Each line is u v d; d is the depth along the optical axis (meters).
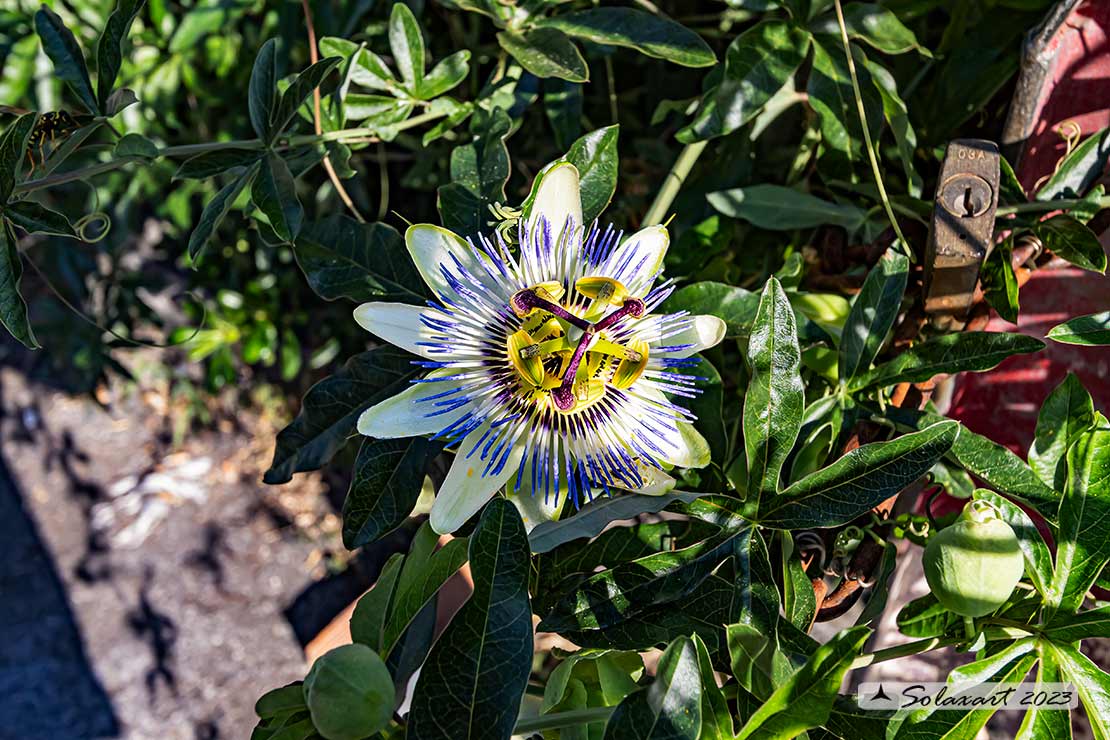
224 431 0.68
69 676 0.63
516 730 0.19
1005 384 0.29
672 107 0.32
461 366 0.20
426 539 0.20
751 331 0.21
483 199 0.24
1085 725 0.33
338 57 0.25
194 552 0.66
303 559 0.65
